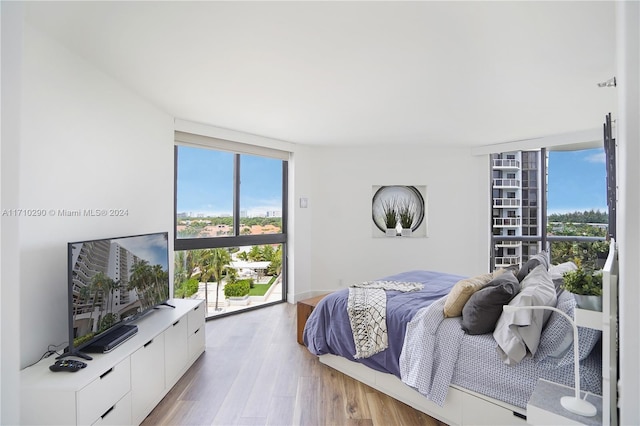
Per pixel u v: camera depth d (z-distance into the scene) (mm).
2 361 1018
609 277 1235
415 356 2113
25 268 1858
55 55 2033
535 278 2098
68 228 2162
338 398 2355
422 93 2820
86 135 2316
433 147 5152
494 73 2410
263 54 2146
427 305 2461
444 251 5172
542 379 1586
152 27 1844
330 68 2346
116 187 2641
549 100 2973
